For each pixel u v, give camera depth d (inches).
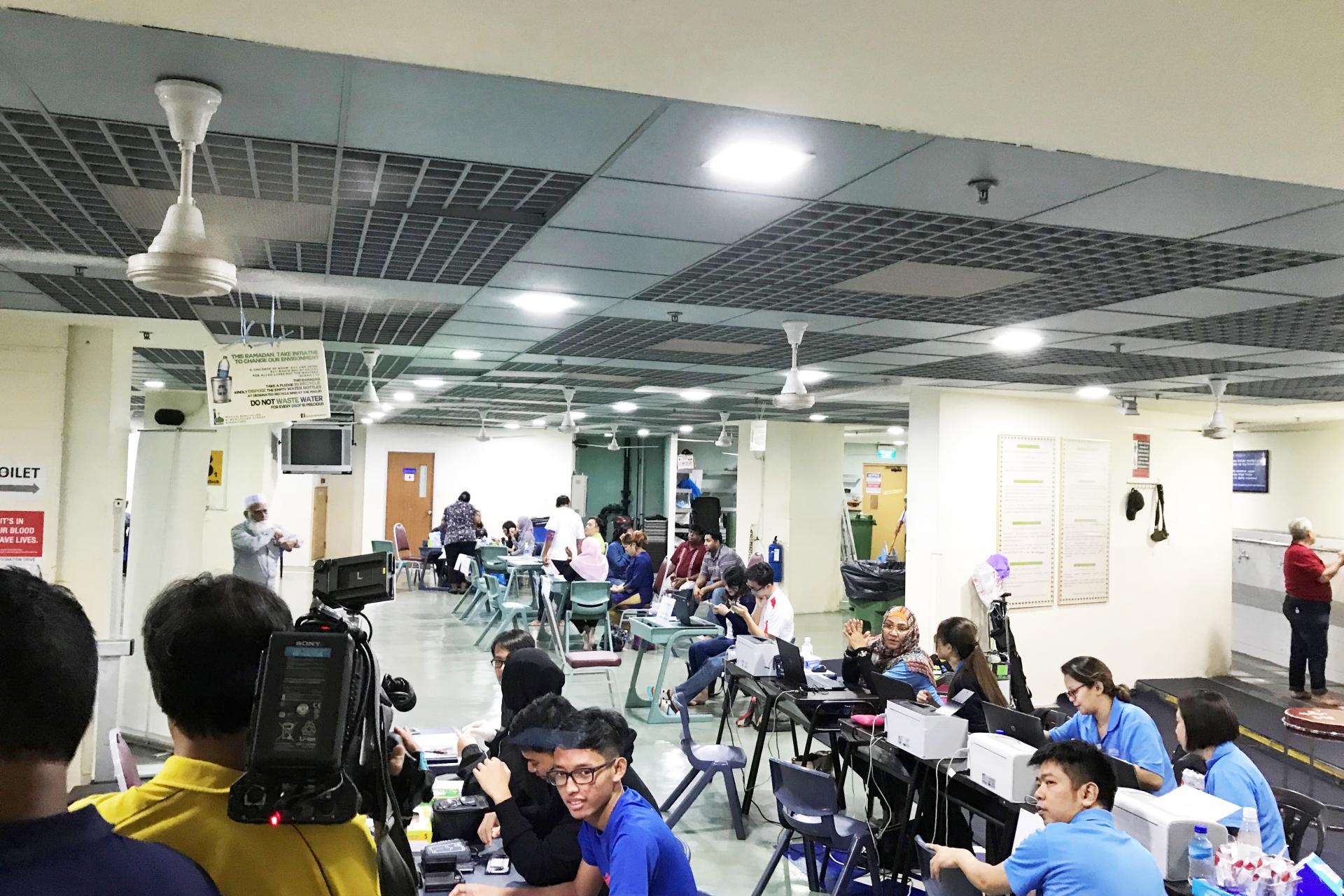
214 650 40.9
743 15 50.9
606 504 859.4
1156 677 345.4
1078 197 98.7
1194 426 356.8
